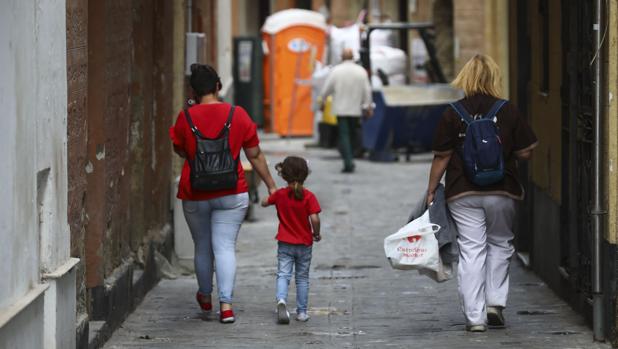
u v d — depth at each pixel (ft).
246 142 75.46
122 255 78.18
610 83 66.08
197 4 122.01
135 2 83.35
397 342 69.72
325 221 126.21
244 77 251.80
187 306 82.33
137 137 83.87
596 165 67.00
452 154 70.85
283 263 76.38
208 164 74.08
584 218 73.61
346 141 173.06
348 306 82.33
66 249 59.31
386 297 85.61
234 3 302.04
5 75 49.26
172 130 75.31
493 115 69.82
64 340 58.34
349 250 107.96
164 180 95.25
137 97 83.92
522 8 98.22
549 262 86.53
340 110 172.35
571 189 75.36
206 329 74.59
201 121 74.54
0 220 48.55
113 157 74.08
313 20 243.40
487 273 72.33
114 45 73.92
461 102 70.38
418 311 79.92
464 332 71.82
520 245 99.96
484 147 68.85
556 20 82.07
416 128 188.03
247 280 94.02
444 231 70.79
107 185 71.92
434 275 71.67
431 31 221.46
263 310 81.10
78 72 63.41
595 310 68.33
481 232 70.90
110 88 72.69
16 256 51.16
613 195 66.74
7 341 48.29
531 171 94.12
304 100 243.81
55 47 57.26
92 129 68.95
